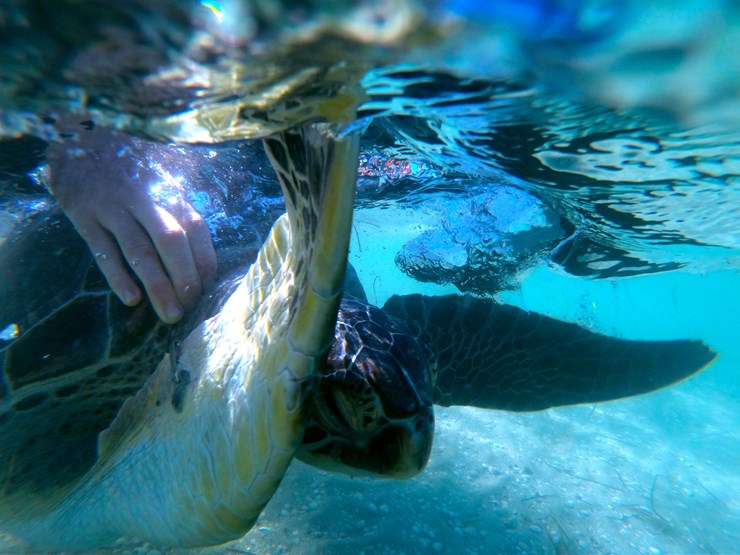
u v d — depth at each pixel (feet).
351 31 0.47
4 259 1.49
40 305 1.33
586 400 1.84
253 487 0.84
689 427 4.00
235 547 1.36
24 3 0.45
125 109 0.70
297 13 0.44
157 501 1.04
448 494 1.89
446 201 2.80
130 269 1.25
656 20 0.48
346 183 0.58
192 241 1.26
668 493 2.40
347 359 0.96
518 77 0.69
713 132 1.01
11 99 0.69
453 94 0.82
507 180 1.88
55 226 1.50
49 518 1.28
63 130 0.82
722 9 0.46
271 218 1.93
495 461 2.32
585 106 0.87
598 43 0.52
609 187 1.58
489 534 1.67
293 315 0.74
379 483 1.83
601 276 3.14
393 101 0.85
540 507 1.95
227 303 1.06
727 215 1.77
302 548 1.41
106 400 1.35
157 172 1.34
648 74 0.62
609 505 2.12
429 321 1.95
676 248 2.35
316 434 1.02
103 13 0.46
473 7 0.44
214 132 0.75
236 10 0.44
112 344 1.28
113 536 1.25
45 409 1.29
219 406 0.90
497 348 1.94
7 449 1.28
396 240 5.14
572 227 2.36
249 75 0.56
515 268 3.29
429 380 1.05
